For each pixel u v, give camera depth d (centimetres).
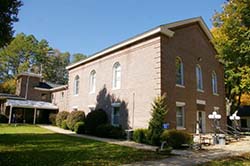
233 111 3369
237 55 1461
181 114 2002
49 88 4050
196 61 2297
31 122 3725
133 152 1288
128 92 2072
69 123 2542
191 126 2056
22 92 3844
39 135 2003
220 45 1608
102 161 1033
